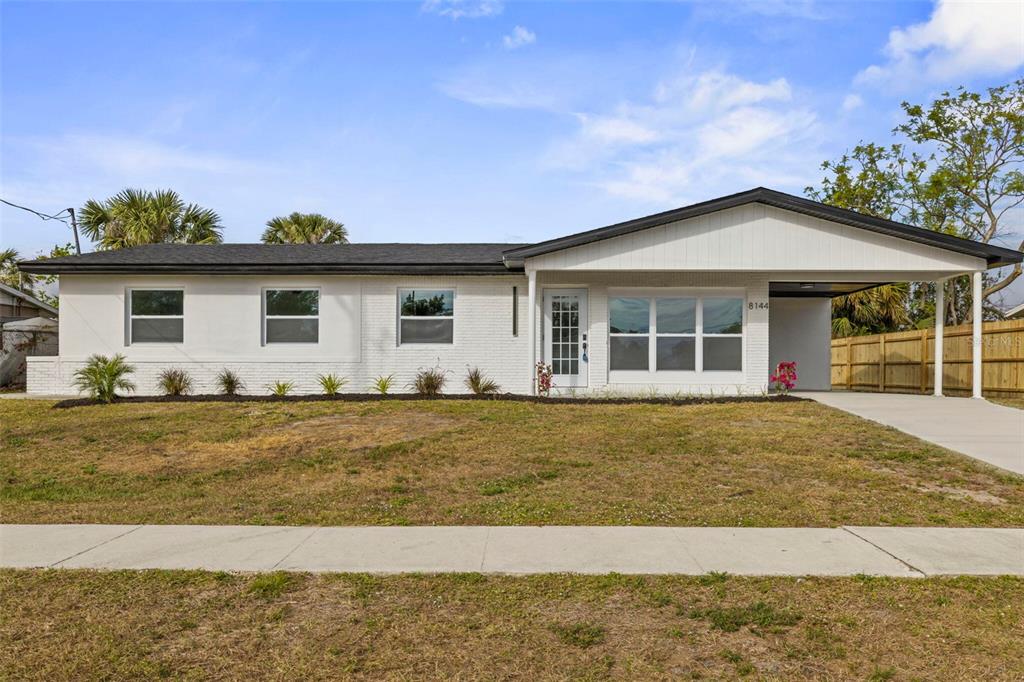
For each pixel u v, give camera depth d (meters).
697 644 4.14
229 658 3.97
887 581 5.09
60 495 7.94
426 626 4.37
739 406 13.44
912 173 27.06
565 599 4.80
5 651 4.05
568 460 9.18
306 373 16.17
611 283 16.11
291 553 5.80
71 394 16.08
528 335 15.37
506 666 3.88
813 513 6.97
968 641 4.15
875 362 20.78
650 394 15.59
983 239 26.95
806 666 3.88
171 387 15.60
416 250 18.31
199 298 16.14
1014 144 25.23
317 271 15.64
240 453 9.82
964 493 7.68
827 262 14.68
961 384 17.17
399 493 7.87
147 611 4.62
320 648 4.09
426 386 15.20
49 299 33.72
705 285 16.14
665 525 6.61
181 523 6.80
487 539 6.18
